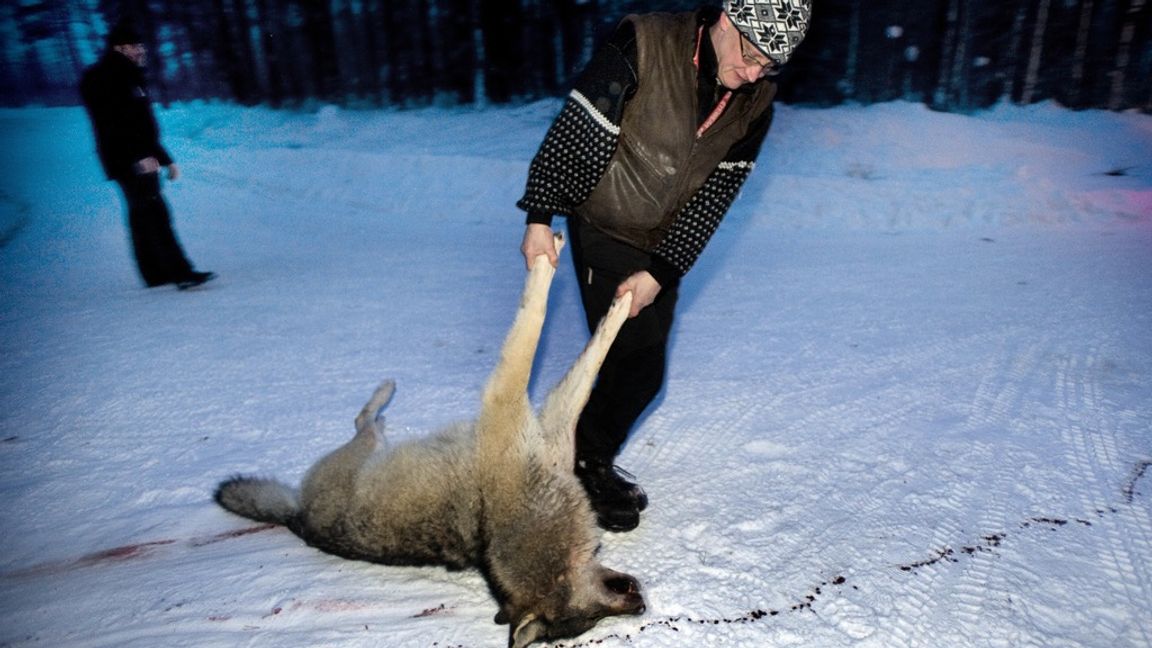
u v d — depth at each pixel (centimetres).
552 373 426
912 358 446
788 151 1146
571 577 221
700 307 569
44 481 312
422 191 1066
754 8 201
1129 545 254
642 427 357
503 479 228
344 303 585
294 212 1028
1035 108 1355
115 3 1997
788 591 234
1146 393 383
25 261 766
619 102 217
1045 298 565
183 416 376
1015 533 263
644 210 235
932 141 1148
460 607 234
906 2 1406
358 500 250
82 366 451
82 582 245
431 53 1717
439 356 459
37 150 1430
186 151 1365
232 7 1788
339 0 1730
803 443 337
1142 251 714
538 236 228
